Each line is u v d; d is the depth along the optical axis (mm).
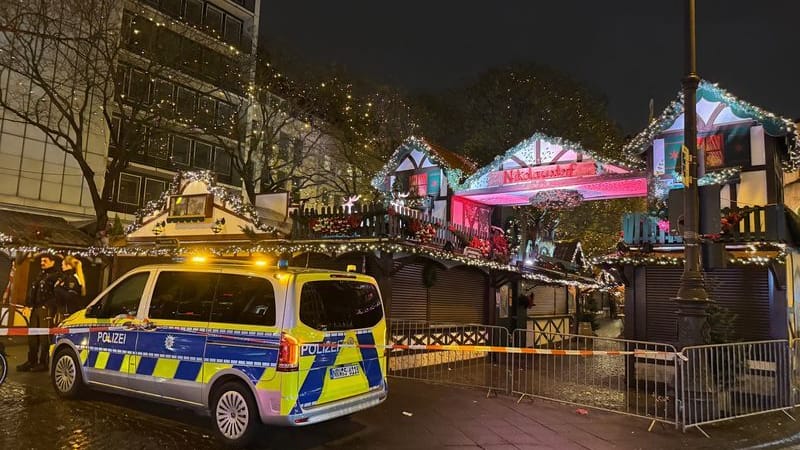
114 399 8180
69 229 21141
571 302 24188
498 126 27234
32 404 7711
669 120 12859
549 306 21641
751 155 12008
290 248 12469
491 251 16219
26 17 19094
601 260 11930
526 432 7426
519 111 27266
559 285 20984
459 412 8375
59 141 22188
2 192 20516
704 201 8672
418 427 7449
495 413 8406
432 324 13516
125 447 6129
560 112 26625
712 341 9523
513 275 16328
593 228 27656
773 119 11609
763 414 8812
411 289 12906
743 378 9164
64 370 8055
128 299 7688
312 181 27688
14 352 12828
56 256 12773
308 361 6152
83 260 18266
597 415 8500
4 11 17750
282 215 14227
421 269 13289
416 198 17531
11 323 14711
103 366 7496
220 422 6344
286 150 27219
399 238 11500
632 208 27016
